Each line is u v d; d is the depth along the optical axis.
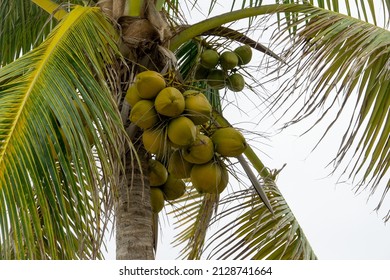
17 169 3.11
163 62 4.55
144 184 4.54
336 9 5.25
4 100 3.35
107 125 3.62
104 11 4.69
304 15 4.72
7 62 6.03
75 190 3.31
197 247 5.42
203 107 4.21
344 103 3.96
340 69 4.01
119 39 4.47
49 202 3.34
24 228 3.07
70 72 3.65
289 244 5.43
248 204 5.38
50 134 3.32
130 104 4.29
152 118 4.16
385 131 4.34
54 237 3.27
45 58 3.66
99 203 3.44
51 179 3.33
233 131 4.47
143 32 4.52
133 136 4.52
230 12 4.84
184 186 4.94
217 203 5.12
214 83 5.06
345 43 4.29
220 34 5.08
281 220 5.34
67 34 3.91
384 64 4.30
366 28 4.25
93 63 3.83
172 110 4.10
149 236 4.43
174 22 5.14
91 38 4.05
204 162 4.38
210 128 4.55
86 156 3.41
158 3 4.83
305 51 4.12
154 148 4.23
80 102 3.50
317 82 4.07
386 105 4.33
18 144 3.17
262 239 5.51
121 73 4.48
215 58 4.98
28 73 3.55
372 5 4.87
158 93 4.17
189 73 5.16
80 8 4.30
